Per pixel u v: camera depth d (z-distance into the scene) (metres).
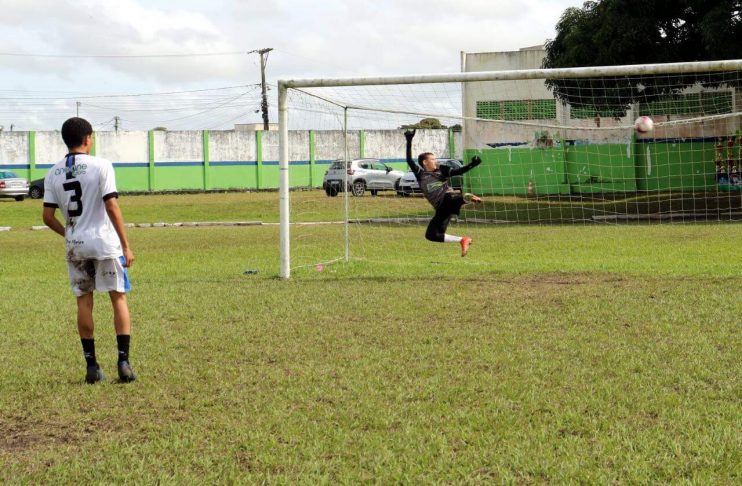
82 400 5.69
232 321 8.48
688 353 6.52
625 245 16.19
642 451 4.39
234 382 6.07
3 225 29.09
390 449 4.54
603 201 29.14
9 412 5.45
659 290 9.69
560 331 7.54
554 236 18.73
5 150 49.38
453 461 4.32
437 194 11.37
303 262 14.55
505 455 4.38
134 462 4.46
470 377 5.98
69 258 6.11
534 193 33.19
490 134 34.16
